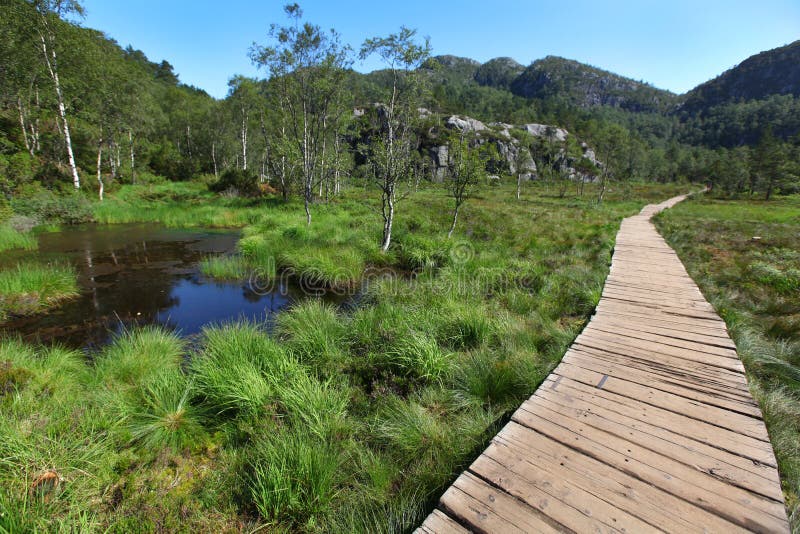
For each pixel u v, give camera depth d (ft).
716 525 6.36
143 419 10.57
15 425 9.11
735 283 23.27
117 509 7.86
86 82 67.82
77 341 18.17
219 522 7.72
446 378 12.81
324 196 78.02
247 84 96.32
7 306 20.80
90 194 66.44
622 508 6.71
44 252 35.83
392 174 33.35
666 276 24.90
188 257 35.88
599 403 10.12
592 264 29.12
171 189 93.25
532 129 252.21
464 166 37.17
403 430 9.80
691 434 8.77
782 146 188.96
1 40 55.26
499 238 39.32
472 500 7.02
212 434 10.70
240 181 87.76
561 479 7.43
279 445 9.25
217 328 18.63
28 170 55.67
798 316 17.48
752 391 11.01
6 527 6.41
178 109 150.82
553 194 136.46
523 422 9.30
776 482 7.30
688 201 127.03
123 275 29.68
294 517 7.80
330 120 60.54
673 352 13.38
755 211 91.25
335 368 13.55
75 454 8.63
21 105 72.13
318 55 46.44
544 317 18.16
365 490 8.18
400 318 17.34
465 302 20.22
